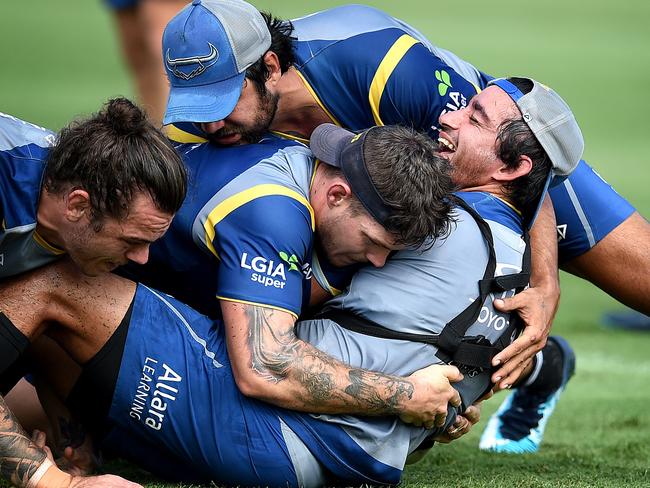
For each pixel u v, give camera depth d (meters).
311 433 13.09
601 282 17.66
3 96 57.91
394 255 13.55
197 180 13.80
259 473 13.18
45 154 12.84
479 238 13.70
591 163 49.66
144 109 12.86
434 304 13.31
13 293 12.87
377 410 12.96
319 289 13.81
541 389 17.45
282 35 15.27
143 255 12.75
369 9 16.78
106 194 12.07
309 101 16.12
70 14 95.75
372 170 12.88
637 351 26.69
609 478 14.95
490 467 15.93
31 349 13.61
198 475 13.62
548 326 14.86
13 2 101.56
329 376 12.73
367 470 13.27
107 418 13.46
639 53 84.50
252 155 13.95
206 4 14.41
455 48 80.25
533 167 14.58
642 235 17.16
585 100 65.81
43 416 14.17
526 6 109.62
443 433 14.18
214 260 13.75
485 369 13.90
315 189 13.52
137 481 14.36
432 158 13.11
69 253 12.71
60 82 63.69
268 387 12.69
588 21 102.00
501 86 14.82
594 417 20.00
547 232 15.92
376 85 15.92
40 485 12.25
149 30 43.62
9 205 12.62
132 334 13.13
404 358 13.21
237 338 12.80
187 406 13.12
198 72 14.18
